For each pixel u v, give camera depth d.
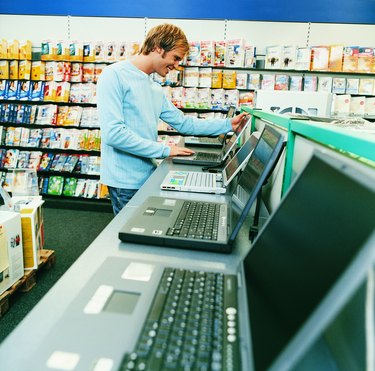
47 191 4.19
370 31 3.96
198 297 0.61
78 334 0.52
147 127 1.87
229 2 3.99
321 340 0.50
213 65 3.85
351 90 3.80
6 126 4.25
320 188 0.55
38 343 0.53
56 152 4.29
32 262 2.23
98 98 1.71
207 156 2.24
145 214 1.06
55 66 3.94
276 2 3.96
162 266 0.73
